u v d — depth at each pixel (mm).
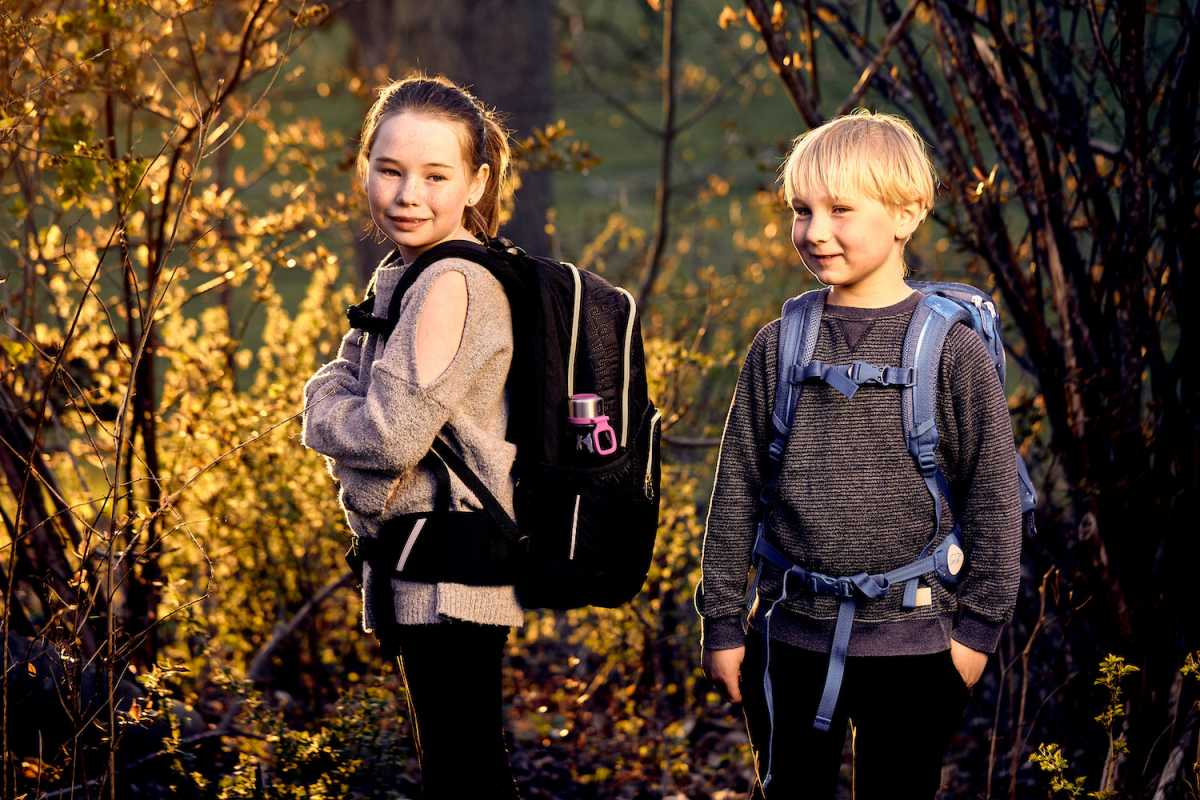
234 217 7316
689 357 7762
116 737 5410
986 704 7676
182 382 7516
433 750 4617
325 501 7777
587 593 4523
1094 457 6141
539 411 4445
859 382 4332
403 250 4664
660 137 11602
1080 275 6211
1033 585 6871
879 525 4332
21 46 5703
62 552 5988
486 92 18016
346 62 19250
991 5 6090
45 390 5070
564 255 12875
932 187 4445
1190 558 5938
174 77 7945
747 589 5055
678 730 7453
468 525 4371
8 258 6996
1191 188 5793
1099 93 6898
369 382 4512
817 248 4379
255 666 7645
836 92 9328
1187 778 5305
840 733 4605
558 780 7328
